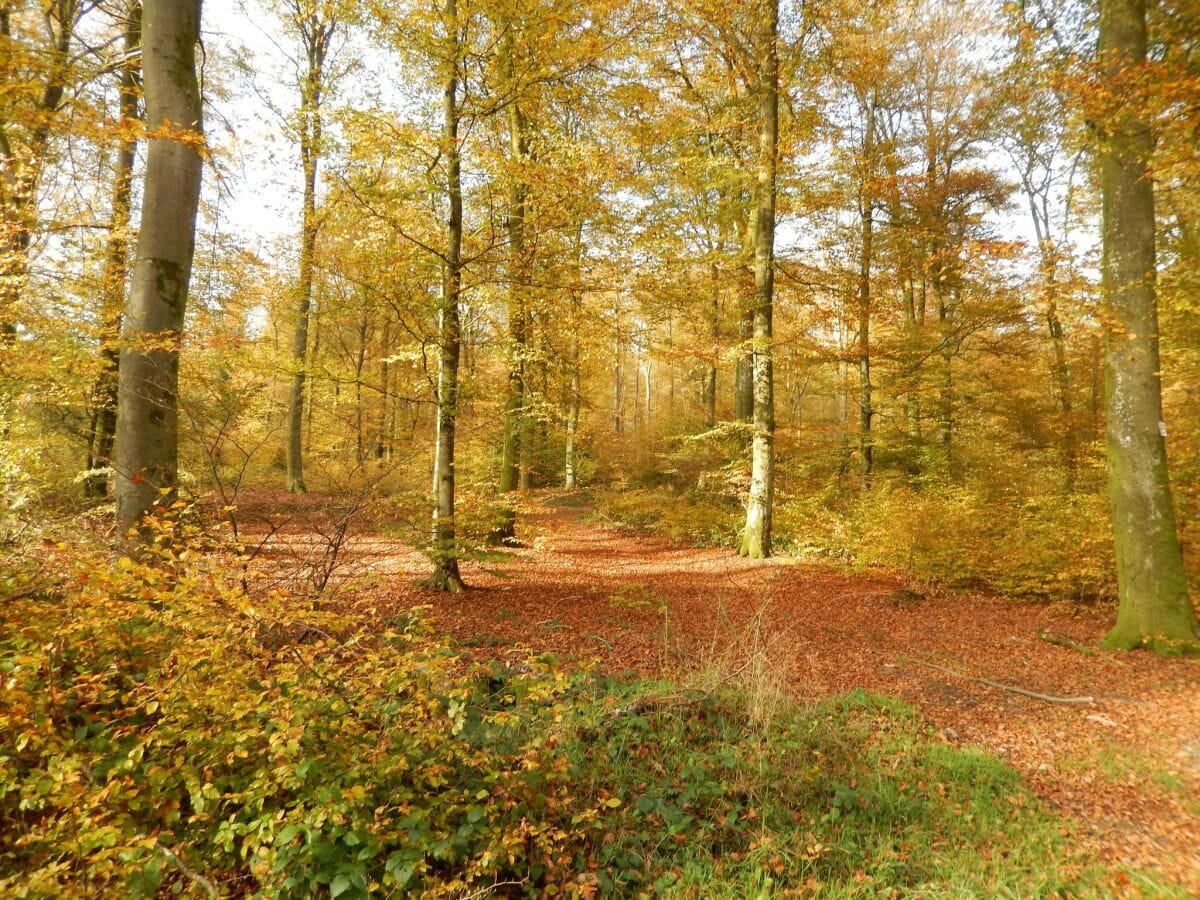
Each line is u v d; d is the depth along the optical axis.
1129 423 6.94
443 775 3.19
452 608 7.55
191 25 5.21
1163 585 6.75
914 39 15.89
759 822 3.42
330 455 15.37
